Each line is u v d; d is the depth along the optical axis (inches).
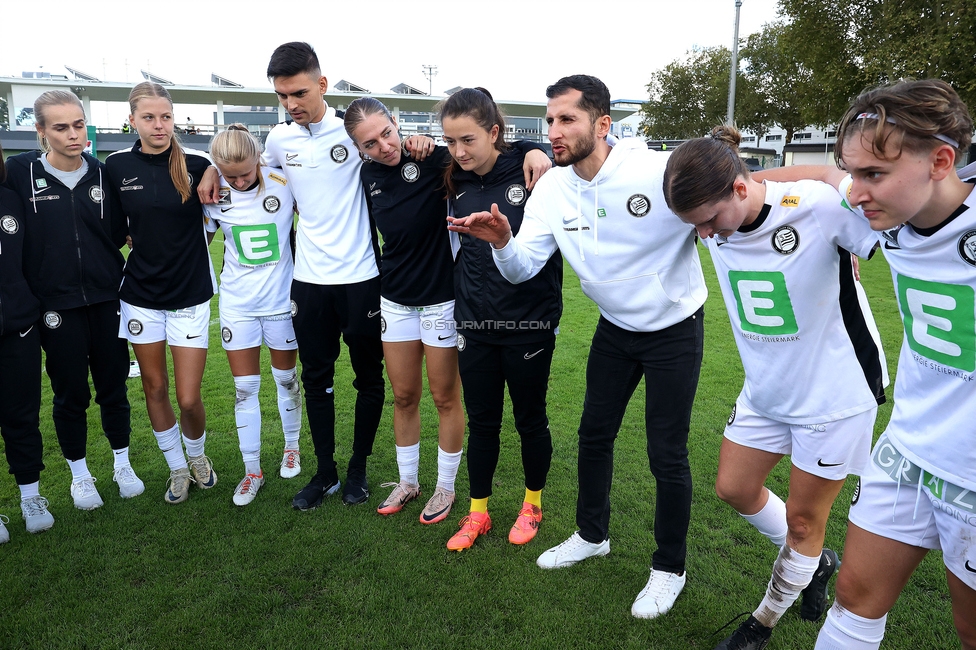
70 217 125.3
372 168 122.0
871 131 56.9
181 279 132.2
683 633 97.9
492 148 110.1
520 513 127.5
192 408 137.9
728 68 1241.4
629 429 175.9
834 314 83.5
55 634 98.6
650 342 99.7
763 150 1397.6
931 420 67.2
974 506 62.8
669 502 101.3
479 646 95.2
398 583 110.2
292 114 122.2
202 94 1635.1
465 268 113.9
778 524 101.5
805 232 79.1
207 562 117.0
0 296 116.8
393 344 126.9
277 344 141.5
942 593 105.5
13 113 1553.9
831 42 655.8
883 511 70.9
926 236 61.9
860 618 73.1
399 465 137.3
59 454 165.8
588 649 94.6
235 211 132.8
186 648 95.8
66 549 121.4
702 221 79.7
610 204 95.6
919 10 591.5
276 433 179.3
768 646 95.3
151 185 127.2
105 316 132.3
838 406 84.7
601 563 115.6
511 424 181.9
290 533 126.3
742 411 96.0
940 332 63.9
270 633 98.3
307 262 130.1
